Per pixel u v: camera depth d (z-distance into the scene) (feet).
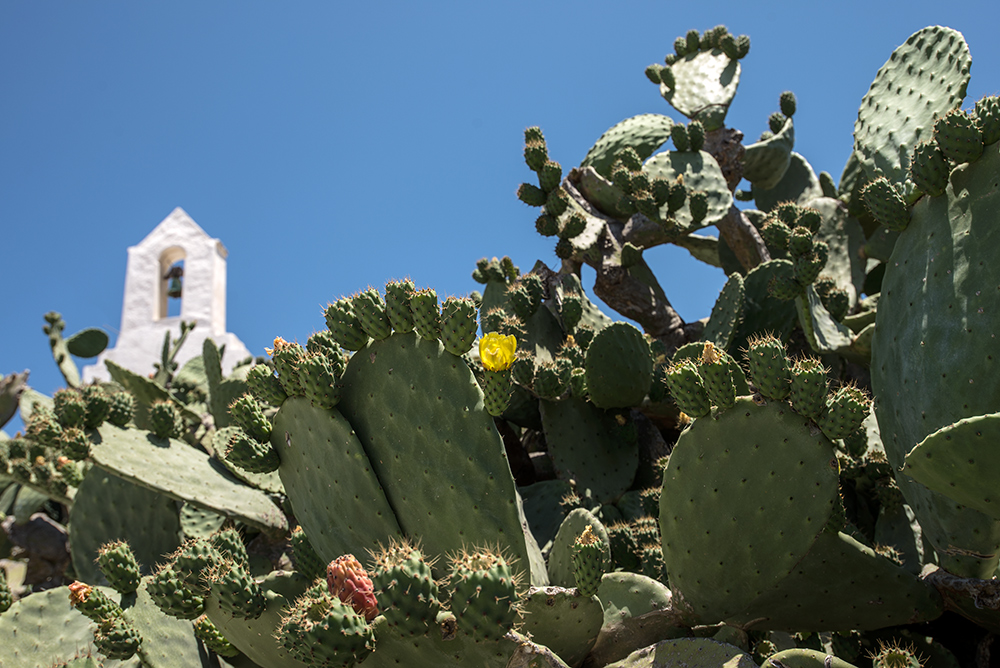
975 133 9.55
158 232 74.84
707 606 9.17
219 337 66.54
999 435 7.10
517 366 14.99
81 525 14.61
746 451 8.73
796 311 16.34
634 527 13.00
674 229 20.06
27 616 10.36
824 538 9.96
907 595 10.03
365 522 9.18
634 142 22.98
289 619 7.14
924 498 9.79
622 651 9.55
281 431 10.06
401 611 6.84
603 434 15.62
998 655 10.65
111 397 13.73
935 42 13.51
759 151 23.89
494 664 7.05
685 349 14.78
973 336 8.99
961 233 9.57
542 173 19.60
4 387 26.20
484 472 8.96
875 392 10.67
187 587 8.36
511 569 8.71
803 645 11.16
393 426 9.31
